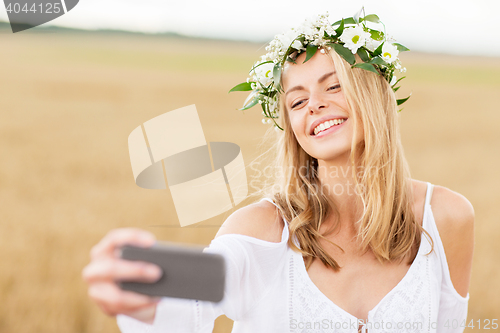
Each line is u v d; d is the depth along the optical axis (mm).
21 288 3824
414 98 19750
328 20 1518
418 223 1549
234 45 49156
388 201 1454
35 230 5039
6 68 24156
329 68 1444
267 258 1410
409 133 12945
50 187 6941
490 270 4297
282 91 1616
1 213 5547
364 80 1501
